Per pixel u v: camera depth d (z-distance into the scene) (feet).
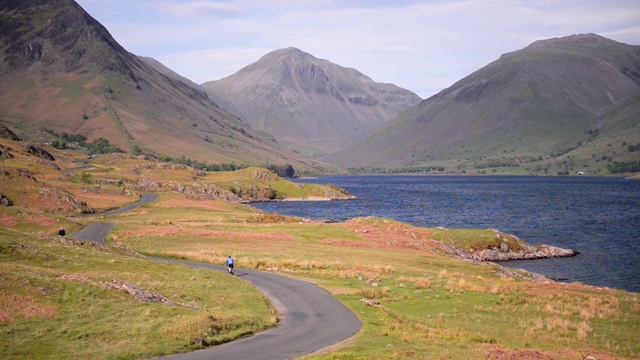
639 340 104.42
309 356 82.38
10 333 80.18
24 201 337.52
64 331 84.43
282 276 172.24
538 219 475.72
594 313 123.85
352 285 158.10
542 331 109.70
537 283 168.66
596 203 648.79
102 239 239.71
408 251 246.68
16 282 97.71
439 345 94.22
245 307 120.16
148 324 92.02
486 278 181.88
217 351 86.43
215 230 287.89
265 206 654.12
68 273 117.08
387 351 87.04
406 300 138.62
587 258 286.66
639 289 215.72
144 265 153.99
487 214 524.11
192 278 144.66
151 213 400.06
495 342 100.07
